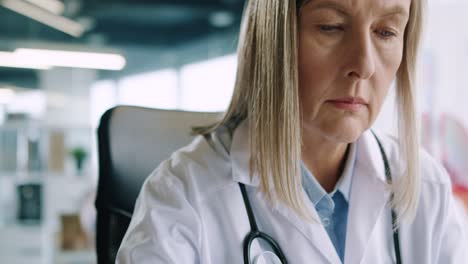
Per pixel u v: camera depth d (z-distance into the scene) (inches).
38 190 130.3
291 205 28.4
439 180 34.7
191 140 37.8
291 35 25.9
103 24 270.1
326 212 31.7
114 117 36.7
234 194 30.1
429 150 81.8
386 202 32.4
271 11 26.5
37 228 126.6
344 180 32.3
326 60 25.4
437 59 82.2
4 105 236.8
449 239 34.1
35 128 133.5
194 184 30.0
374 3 24.4
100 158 36.0
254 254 29.5
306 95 26.4
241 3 238.8
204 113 39.8
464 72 82.5
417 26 29.4
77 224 118.0
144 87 317.1
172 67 315.9
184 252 28.1
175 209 28.7
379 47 25.8
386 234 32.6
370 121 26.8
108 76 314.5
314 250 29.8
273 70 26.6
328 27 25.2
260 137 27.9
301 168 31.0
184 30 285.3
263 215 30.5
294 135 26.9
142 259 26.9
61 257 115.7
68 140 134.3
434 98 82.4
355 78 25.2
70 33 280.5
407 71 30.0
